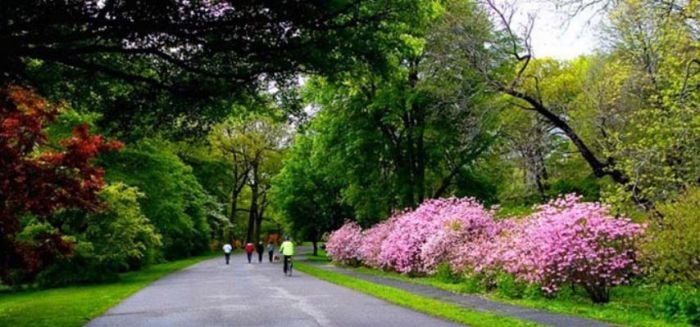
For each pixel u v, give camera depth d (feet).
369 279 80.84
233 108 35.06
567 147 100.78
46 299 60.95
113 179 94.48
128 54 28.22
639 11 57.57
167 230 131.44
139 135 35.35
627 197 52.03
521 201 105.40
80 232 81.76
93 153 47.65
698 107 52.21
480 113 81.00
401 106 104.27
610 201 52.80
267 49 26.25
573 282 50.83
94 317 43.91
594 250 48.49
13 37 22.75
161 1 22.90
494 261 60.13
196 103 31.78
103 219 81.61
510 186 117.70
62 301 56.39
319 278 86.33
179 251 170.81
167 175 107.14
